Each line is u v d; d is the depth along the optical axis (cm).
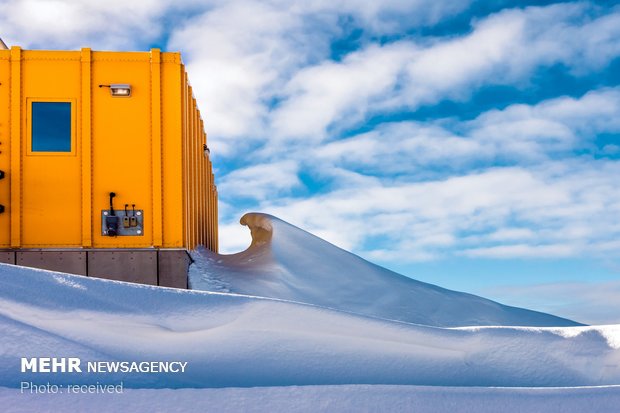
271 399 532
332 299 1305
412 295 1370
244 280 1301
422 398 547
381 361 621
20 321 583
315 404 533
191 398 523
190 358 588
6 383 526
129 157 1233
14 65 1231
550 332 693
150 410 508
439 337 656
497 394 561
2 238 1198
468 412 541
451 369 630
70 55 1242
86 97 1235
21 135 1221
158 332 603
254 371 587
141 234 1219
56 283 633
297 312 642
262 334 621
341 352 622
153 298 636
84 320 597
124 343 588
